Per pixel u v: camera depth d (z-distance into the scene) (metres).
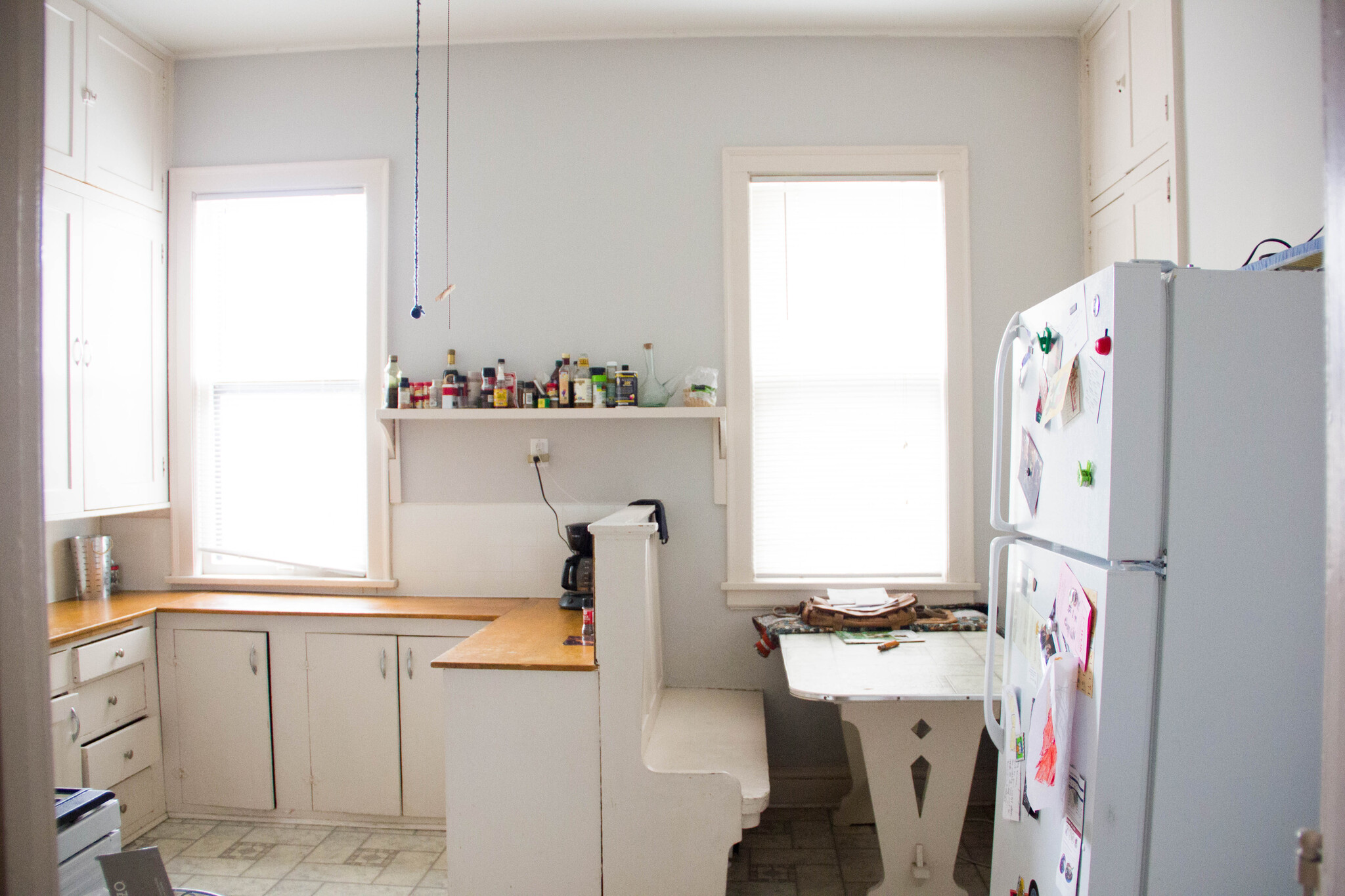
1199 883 1.19
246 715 2.74
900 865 2.10
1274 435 1.18
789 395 2.87
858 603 2.63
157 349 2.96
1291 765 1.18
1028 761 1.41
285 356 3.02
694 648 2.86
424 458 2.95
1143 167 2.43
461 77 2.95
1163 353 1.19
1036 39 2.86
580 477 2.90
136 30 2.84
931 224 2.87
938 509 2.84
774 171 2.85
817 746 2.84
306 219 3.02
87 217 2.66
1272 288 1.18
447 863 2.12
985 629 2.49
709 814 2.05
